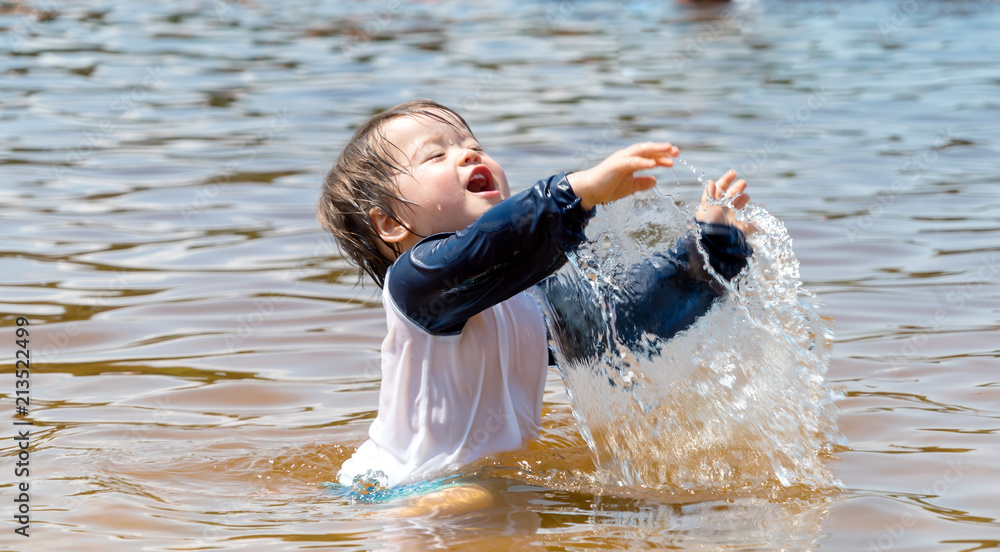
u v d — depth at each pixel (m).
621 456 4.94
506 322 5.19
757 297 5.18
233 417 5.95
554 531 4.14
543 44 24.27
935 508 4.33
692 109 16.59
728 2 31.48
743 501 4.47
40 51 22.58
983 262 8.80
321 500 4.69
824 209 10.66
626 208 4.95
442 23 28.23
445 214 5.19
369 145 5.38
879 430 5.36
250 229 10.33
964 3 30.73
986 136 14.02
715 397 5.11
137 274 8.89
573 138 14.09
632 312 5.11
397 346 5.03
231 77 19.62
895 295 8.02
